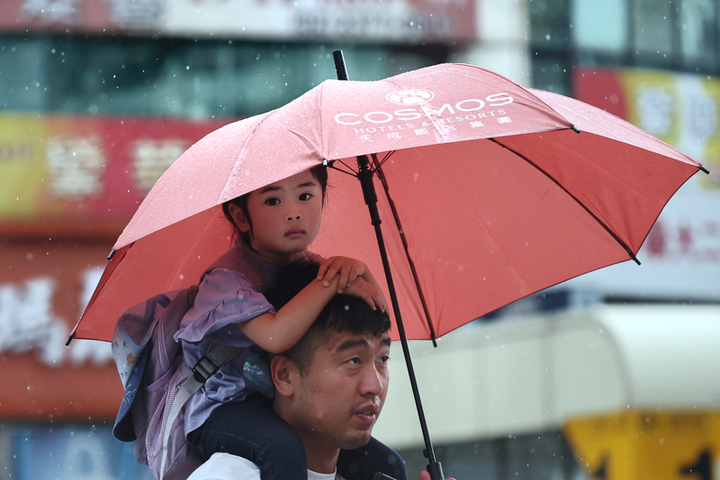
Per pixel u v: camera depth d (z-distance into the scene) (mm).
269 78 40781
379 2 39969
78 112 39625
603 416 37250
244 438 7902
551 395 38906
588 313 38969
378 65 40844
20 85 39281
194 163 8125
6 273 37781
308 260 9297
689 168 8766
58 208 38250
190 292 9227
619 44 42062
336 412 8031
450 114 7473
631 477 36531
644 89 41906
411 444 38875
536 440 38750
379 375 8227
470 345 40062
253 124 8266
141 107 40188
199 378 8508
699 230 41719
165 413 8742
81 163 38625
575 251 9812
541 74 40938
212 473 7652
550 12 41281
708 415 38594
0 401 36875
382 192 10188
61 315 37844
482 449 39156
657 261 41031
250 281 8852
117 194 38625
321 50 40812
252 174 7215
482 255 10062
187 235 9594
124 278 9320
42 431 37250
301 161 7074
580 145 9195
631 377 36594
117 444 37406
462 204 10039
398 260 10250
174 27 39531
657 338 38062
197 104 40469
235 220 9125
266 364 8492
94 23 39188
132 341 9023
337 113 7590
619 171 9203
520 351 39719
